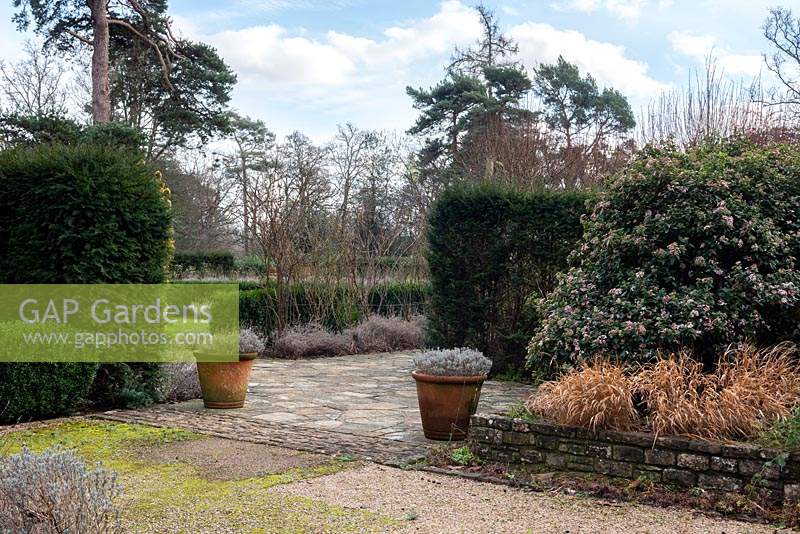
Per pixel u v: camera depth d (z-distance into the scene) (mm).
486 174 19000
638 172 7152
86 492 3346
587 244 7457
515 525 4156
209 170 29719
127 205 8336
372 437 6637
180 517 4281
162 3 19844
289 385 10156
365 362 13133
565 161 19484
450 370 6512
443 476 5270
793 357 6086
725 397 4969
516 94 28438
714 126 15602
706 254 6426
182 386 8922
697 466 4660
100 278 8172
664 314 5977
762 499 4379
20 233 8195
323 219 15109
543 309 7324
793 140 15398
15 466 3348
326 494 4781
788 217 6836
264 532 4027
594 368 5609
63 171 8070
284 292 14477
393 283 16562
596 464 5062
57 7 17875
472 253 11273
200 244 28547
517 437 5430
